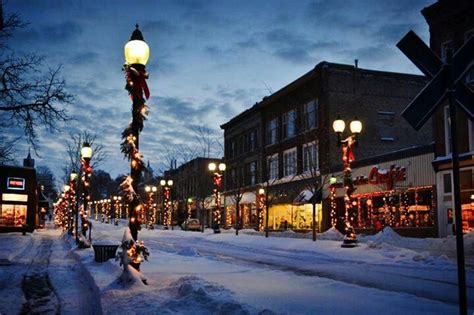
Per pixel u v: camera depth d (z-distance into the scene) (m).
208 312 7.28
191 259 17.83
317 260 19.42
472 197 26.09
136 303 8.48
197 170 67.38
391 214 31.80
